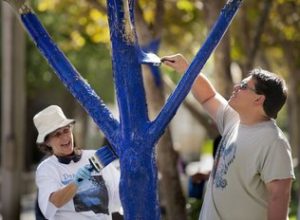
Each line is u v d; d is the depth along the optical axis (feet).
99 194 21.63
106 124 19.11
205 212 20.17
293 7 56.24
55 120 21.53
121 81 18.66
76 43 66.74
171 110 18.61
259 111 19.53
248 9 54.24
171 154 36.42
